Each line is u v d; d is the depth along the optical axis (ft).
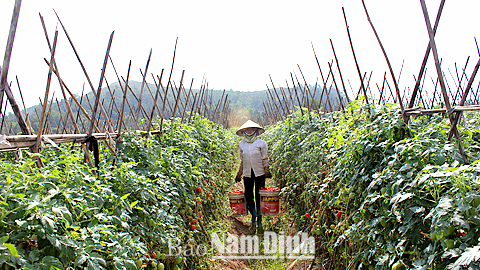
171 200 10.60
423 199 6.16
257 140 17.29
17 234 4.50
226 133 37.17
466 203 4.91
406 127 7.97
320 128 15.94
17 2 5.66
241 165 17.53
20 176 5.28
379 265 6.99
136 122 11.98
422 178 5.64
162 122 14.51
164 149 12.07
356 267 8.75
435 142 6.93
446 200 5.23
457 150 6.39
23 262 4.16
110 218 6.11
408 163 6.94
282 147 21.95
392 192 6.60
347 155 9.49
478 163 5.09
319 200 12.12
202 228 13.43
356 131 9.37
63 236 4.93
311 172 13.93
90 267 4.92
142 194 7.82
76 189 6.03
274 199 16.02
